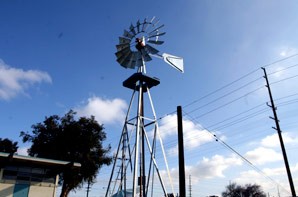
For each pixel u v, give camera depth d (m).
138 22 24.31
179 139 18.36
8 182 21.66
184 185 16.98
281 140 23.52
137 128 20.55
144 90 22.94
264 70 26.83
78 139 33.12
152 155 20.80
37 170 23.48
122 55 23.45
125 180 21.34
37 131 34.66
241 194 90.62
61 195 31.89
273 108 24.98
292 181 21.81
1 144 38.66
